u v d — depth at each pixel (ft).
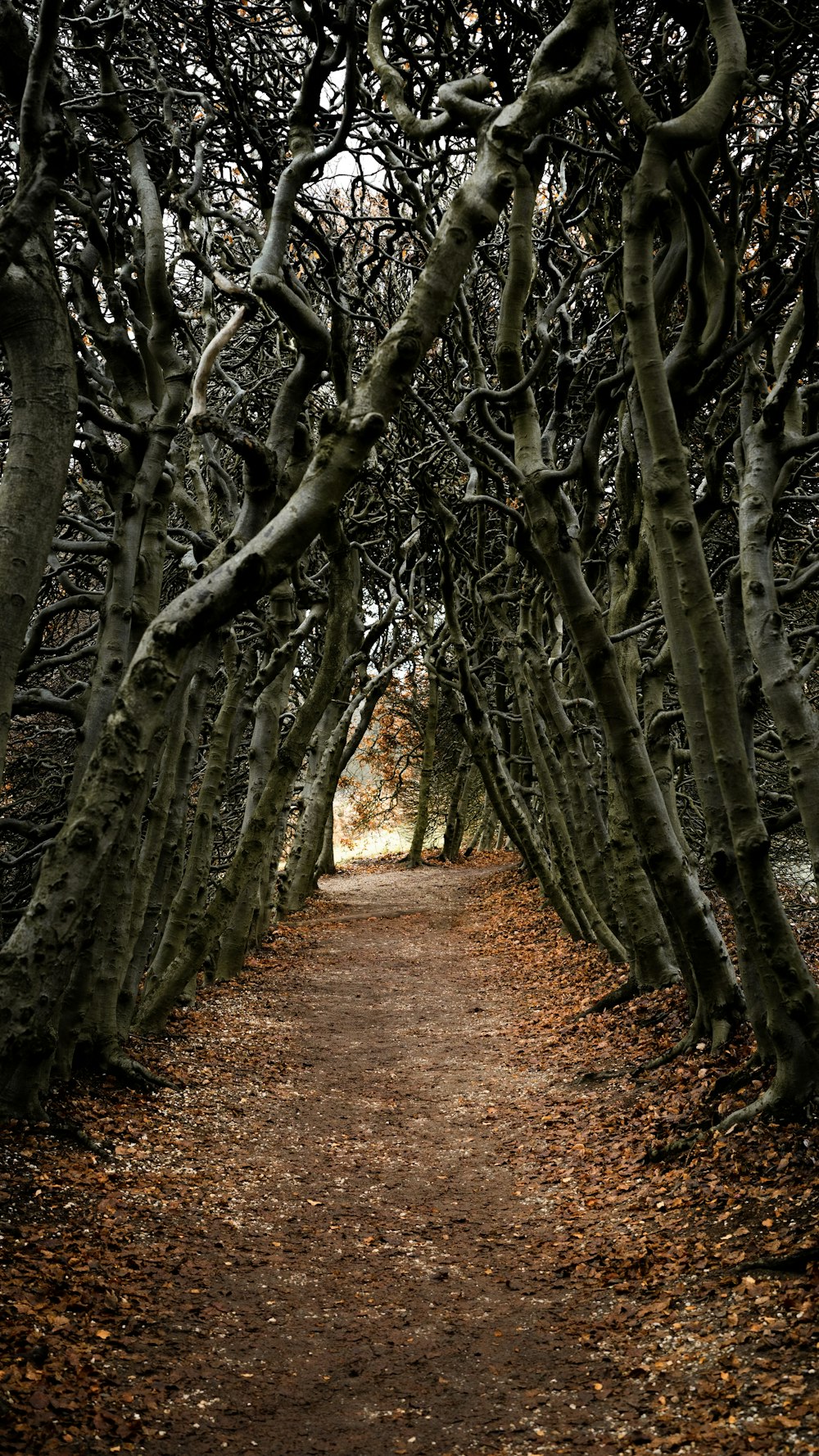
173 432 28.99
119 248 34.81
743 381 23.85
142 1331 15.37
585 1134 26.08
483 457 36.88
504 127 18.88
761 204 27.68
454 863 122.21
